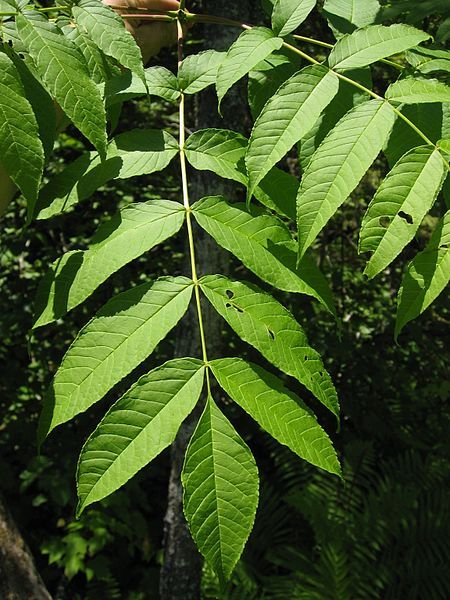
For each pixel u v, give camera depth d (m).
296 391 2.25
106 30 0.54
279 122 0.51
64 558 1.88
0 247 2.29
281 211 0.56
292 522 2.11
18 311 2.21
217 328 1.04
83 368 0.44
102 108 0.51
